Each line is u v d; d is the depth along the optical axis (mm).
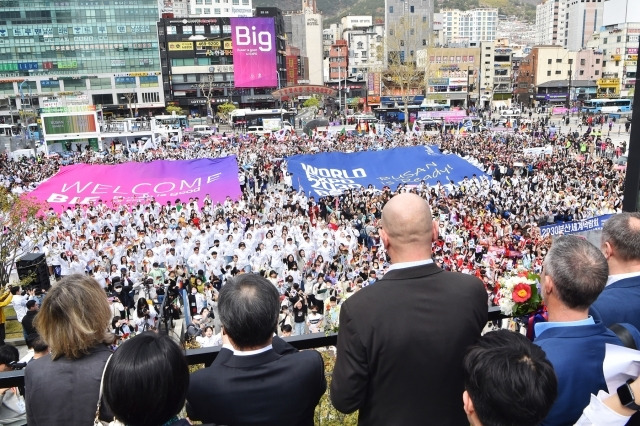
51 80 95625
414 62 93688
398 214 2695
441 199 25250
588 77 107750
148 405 2158
